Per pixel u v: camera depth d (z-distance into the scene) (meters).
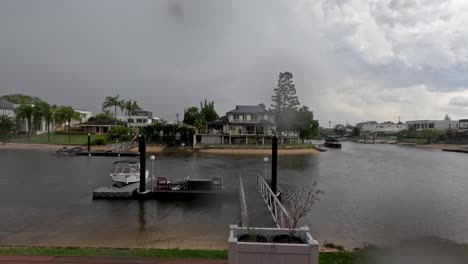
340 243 11.19
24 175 27.38
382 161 47.53
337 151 72.56
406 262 7.36
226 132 71.06
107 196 17.77
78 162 38.78
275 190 17.20
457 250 8.47
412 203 18.38
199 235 11.80
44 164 36.19
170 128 67.81
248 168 35.38
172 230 12.44
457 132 99.06
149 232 12.15
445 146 88.75
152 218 14.14
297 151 65.38
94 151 51.19
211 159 46.91
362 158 52.84
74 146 60.09
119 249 7.21
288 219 7.00
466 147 80.69
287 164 41.50
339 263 6.69
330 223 13.86
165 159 46.44
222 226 13.00
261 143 70.50
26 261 5.86
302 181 26.70
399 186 24.73
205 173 30.39
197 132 70.94
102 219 13.92
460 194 21.55
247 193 18.98
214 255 6.66
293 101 78.94
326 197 19.75
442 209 16.92
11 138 68.06
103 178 25.62
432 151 75.56
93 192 17.77
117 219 13.95
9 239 11.15
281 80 79.31
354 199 19.33
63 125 81.94
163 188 18.78
